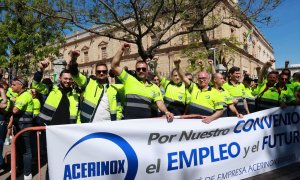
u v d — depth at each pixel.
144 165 4.00
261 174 5.30
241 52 34.75
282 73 6.57
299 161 6.03
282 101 6.01
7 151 7.55
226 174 4.79
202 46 20.67
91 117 4.65
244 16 13.95
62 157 3.48
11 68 20.39
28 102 5.46
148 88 4.65
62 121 4.59
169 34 33.59
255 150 5.20
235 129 4.91
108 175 3.75
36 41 18.62
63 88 5.02
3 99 5.98
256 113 5.20
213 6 13.41
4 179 5.60
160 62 34.59
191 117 4.62
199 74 5.33
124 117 4.57
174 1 12.52
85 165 3.61
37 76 4.88
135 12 12.33
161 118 4.15
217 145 4.69
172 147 4.23
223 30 28.92
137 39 13.21
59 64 11.94
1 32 18.77
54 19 13.74
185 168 4.35
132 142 3.92
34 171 5.94
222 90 5.31
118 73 4.61
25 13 16.75
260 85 7.19
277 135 5.57
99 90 4.77
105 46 42.75
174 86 6.25
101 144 3.71
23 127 5.37
